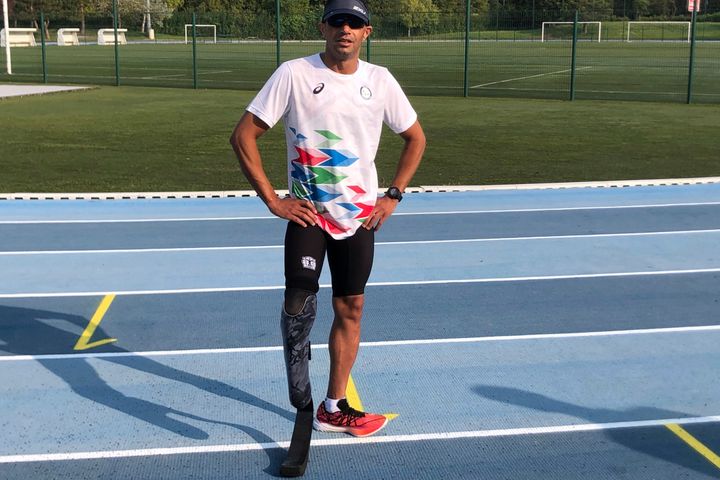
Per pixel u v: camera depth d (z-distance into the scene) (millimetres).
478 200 10930
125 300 6617
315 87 3764
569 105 22328
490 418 4465
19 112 20234
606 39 61719
